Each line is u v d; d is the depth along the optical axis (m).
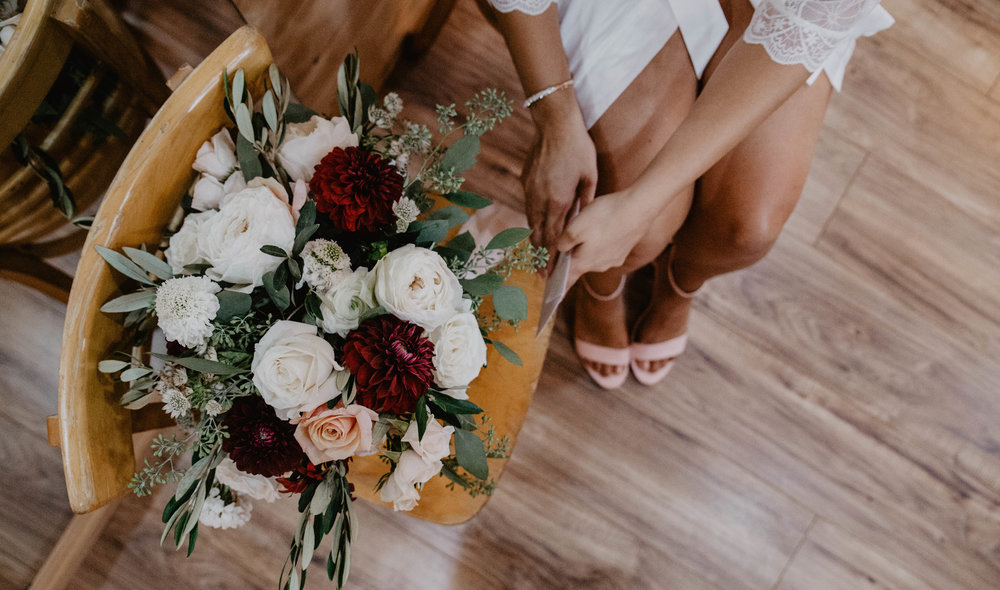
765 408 1.51
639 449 1.49
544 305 0.89
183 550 1.38
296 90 1.34
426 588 1.42
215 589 1.38
